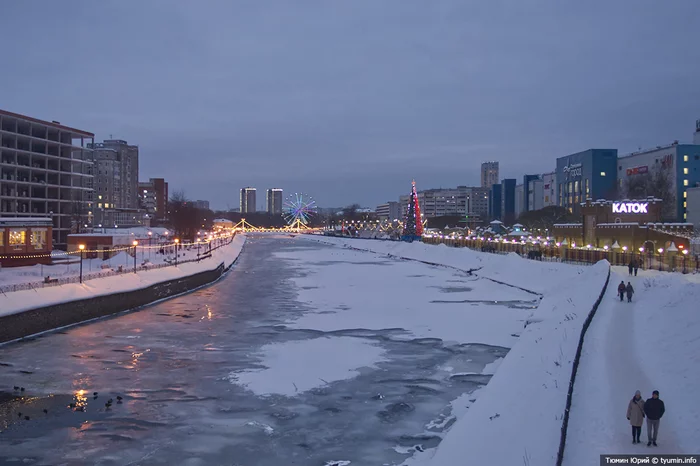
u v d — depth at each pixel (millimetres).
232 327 47312
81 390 30359
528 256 87688
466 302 61031
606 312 40312
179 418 26453
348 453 22812
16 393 29844
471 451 19359
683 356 25875
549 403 21719
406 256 128750
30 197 105188
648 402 17891
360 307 57750
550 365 26922
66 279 52062
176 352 38594
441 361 36500
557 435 18797
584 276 58844
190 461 22016
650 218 89188
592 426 19688
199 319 51094
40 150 110125
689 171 136875
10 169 102438
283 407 27984
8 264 70688
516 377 26875
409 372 34000
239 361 36312
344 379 32562
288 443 23781
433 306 58219
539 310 49625
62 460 22016
